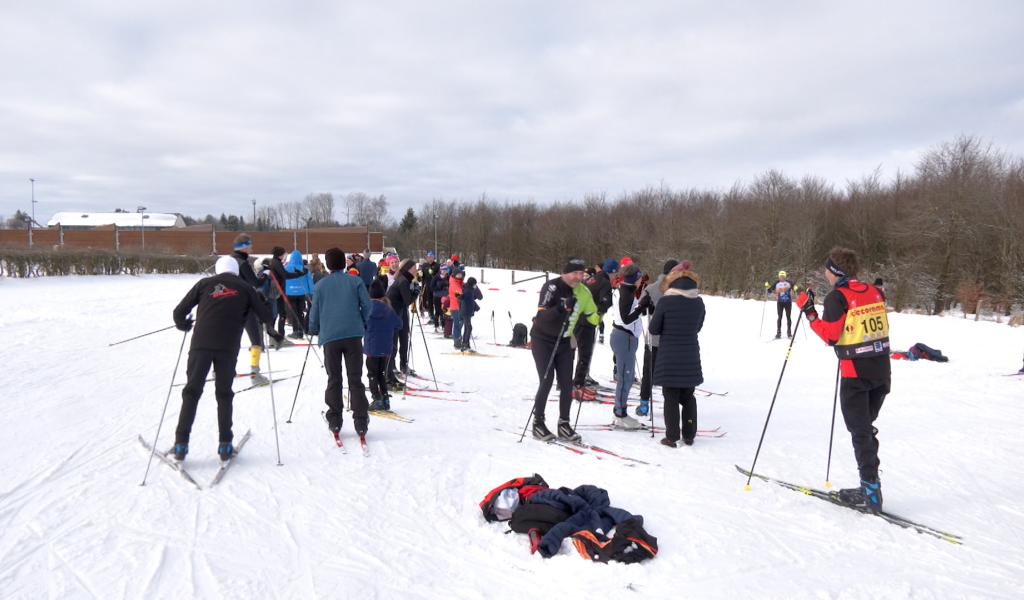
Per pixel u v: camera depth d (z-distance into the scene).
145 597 2.96
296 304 11.85
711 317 21.44
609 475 4.82
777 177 43.31
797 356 12.62
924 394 8.48
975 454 5.55
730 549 3.59
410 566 3.36
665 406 5.72
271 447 5.33
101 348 10.23
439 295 15.09
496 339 14.80
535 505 3.79
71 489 4.23
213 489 4.33
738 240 41.50
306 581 3.17
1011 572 3.39
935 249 33.31
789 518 4.07
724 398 8.22
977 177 32.94
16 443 5.17
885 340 4.21
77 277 28.03
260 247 56.41
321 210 115.31
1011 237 29.38
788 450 5.63
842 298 4.21
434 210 70.62
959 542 3.75
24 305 16.33
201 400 7.04
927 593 3.15
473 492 4.43
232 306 4.84
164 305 17.59
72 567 3.21
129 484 4.36
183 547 3.47
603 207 65.00
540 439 5.79
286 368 9.16
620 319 6.50
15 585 3.01
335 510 4.04
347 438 5.66
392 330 6.73
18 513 3.83
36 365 8.54
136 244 51.41
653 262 47.28
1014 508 4.31
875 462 4.18
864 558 3.53
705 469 5.03
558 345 5.72
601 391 8.49
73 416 6.07
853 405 4.25
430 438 5.75
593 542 3.46
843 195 45.44
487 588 3.15
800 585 3.21
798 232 39.75
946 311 33.03
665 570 3.34
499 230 72.12
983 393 8.55
